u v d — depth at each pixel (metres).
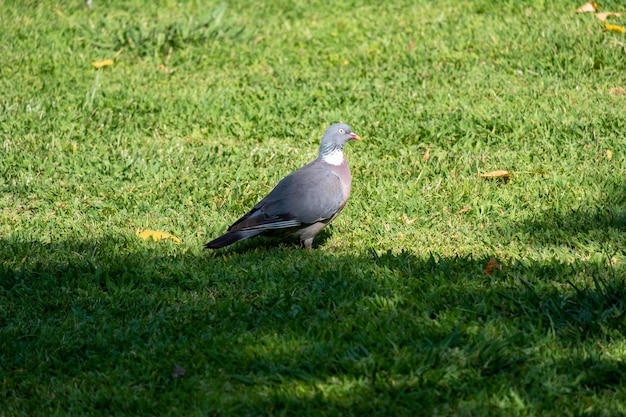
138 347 8.30
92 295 9.48
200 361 7.94
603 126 14.20
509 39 18.02
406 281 9.41
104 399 7.48
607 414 7.03
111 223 11.74
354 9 21.34
